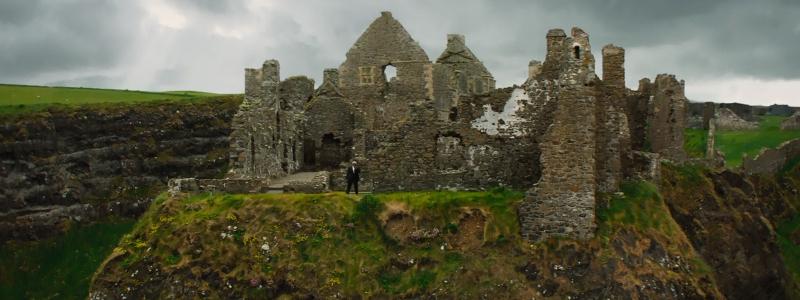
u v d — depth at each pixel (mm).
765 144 73875
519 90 37688
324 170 49531
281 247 33469
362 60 57469
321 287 32281
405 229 33969
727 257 45188
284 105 50812
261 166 42125
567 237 33375
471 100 38188
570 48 33969
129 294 33094
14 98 81688
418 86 56375
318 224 34156
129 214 72312
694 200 46906
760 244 48156
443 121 38219
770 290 47375
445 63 63125
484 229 33719
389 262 33125
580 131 33625
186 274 32969
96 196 72875
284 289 32469
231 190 37531
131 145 77562
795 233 59000
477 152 37875
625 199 35969
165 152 79062
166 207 35781
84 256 63875
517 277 32344
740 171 56031
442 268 32750
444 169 38062
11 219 66625
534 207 33719
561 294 32000
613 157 36594
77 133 75062
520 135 37500
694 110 80250
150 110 81000
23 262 62219
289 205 34906
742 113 91812
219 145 82188
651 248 33844
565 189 33562
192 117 82500
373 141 42531
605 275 32281
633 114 52500
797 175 66188
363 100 57062
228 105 85625
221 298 32438
